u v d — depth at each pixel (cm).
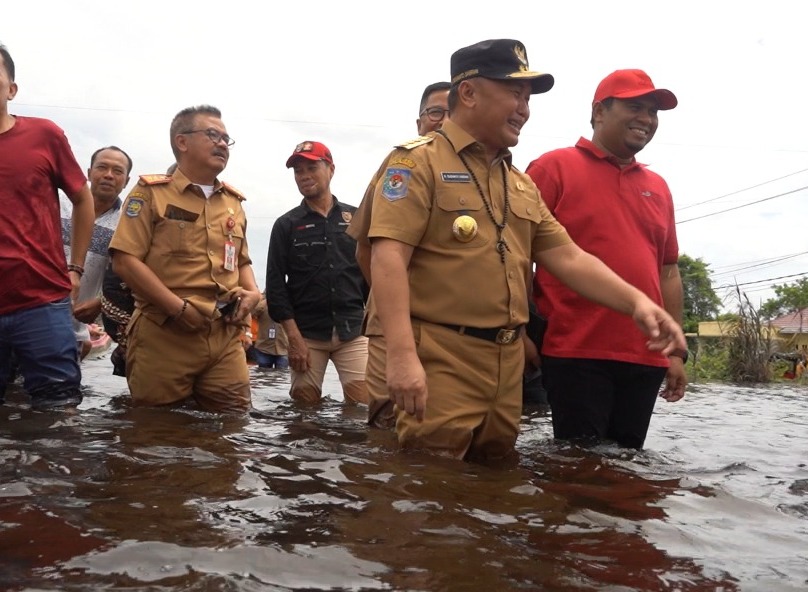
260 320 916
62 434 313
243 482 229
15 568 152
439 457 284
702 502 239
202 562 157
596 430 357
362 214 317
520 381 309
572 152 369
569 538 191
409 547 173
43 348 402
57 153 416
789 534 208
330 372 994
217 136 454
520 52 301
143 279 430
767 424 538
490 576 158
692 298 4247
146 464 251
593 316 351
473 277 291
